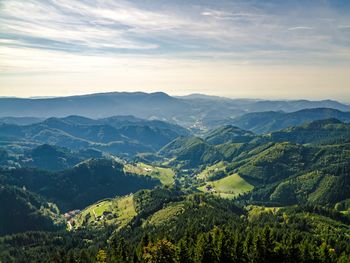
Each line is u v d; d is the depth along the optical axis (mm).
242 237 192000
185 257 164625
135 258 168000
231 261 166500
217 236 176375
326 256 175875
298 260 169000
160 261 163750
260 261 165625
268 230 171875
